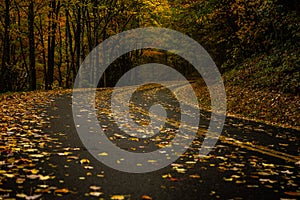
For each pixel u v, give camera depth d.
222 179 5.49
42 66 32.75
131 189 4.89
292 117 12.28
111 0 32.88
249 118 13.27
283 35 21.53
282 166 6.39
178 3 32.47
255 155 7.18
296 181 5.51
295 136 9.52
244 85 20.22
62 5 27.11
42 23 28.20
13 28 24.58
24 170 5.50
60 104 14.48
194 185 5.16
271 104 14.45
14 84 28.38
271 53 21.94
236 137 9.15
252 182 5.39
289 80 16.48
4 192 4.53
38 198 4.39
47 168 5.69
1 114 10.79
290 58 18.34
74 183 5.03
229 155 7.08
